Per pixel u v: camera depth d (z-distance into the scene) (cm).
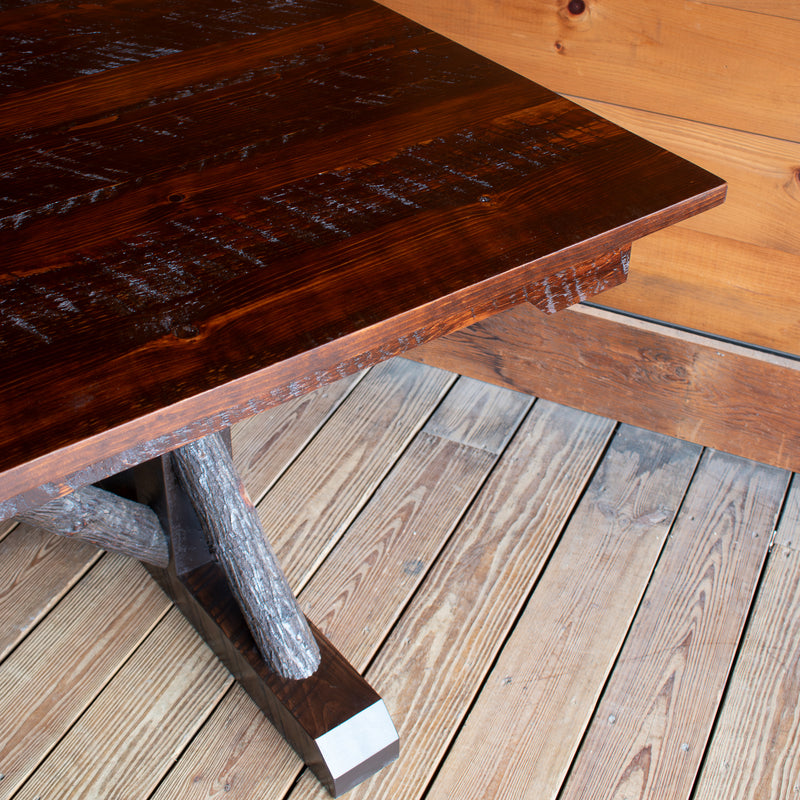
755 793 131
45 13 144
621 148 105
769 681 145
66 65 128
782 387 173
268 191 99
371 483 182
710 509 176
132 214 96
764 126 153
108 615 159
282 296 84
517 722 140
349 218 94
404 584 162
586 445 191
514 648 151
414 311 82
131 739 140
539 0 161
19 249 92
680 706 142
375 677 147
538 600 159
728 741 137
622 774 133
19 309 83
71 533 134
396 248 90
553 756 136
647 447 190
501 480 182
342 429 194
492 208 95
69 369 76
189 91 120
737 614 156
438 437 192
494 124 110
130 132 112
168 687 147
